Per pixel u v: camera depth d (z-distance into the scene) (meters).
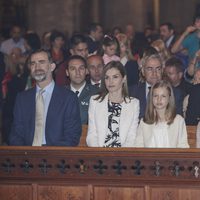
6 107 15.80
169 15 28.25
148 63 13.04
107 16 27.67
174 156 11.16
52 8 26.03
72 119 11.94
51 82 12.04
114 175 11.35
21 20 25.02
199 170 11.15
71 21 26.36
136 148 11.26
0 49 20.70
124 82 11.94
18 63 17.84
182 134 11.68
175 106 11.84
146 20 28.09
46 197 11.55
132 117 11.89
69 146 11.67
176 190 11.20
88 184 11.41
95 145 11.90
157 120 11.71
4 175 11.61
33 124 11.98
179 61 14.20
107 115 11.90
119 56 15.02
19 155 11.55
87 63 14.00
